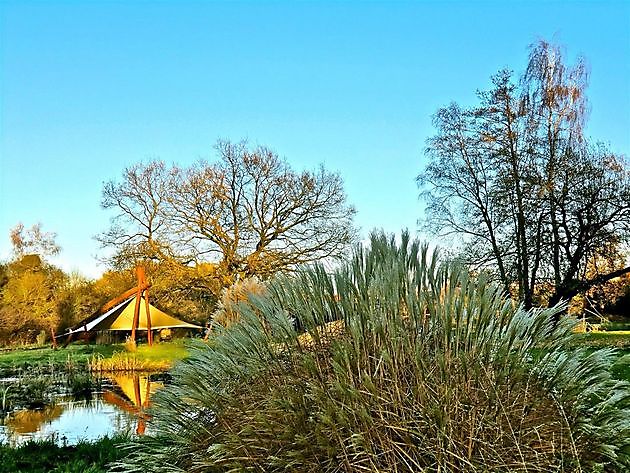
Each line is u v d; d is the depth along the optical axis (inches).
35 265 1818.4
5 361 1107.9
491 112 989.2
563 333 161.2
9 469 279.3
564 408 143.7
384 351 142.6
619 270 911.0
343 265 168.7
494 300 159.6
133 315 1312.7
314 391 144.9
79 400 621.0
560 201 905.5
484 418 137.2
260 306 170.6
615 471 142.8
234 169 1288.1
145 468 170.9
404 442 135.6
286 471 140.1
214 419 163.2
